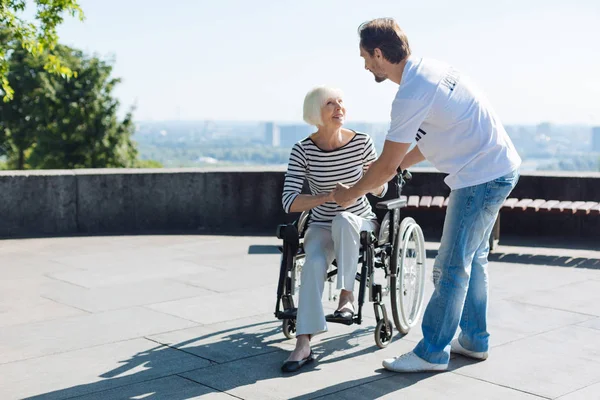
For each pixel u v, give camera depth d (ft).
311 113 14.16
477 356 13.48
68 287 19.54
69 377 12.60
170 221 29.66
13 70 143.54
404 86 11.97
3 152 155.74
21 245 26.00
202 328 15.65
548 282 20.21
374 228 14.55
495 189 12.32
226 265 22.49
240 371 12.91
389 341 14.53
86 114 146.92
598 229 27.32
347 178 14.51
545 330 15.51
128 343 14.57
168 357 13.69
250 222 29.81
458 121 12.07
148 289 19.29
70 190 28.63
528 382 12.37
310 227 14.56
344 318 13.64
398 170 14.23
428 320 12.84
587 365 13.26
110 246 25.86
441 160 12.50
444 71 12.14
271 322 16.14
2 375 12.71
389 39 12.17
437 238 27.27
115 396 11.69
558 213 24.38
